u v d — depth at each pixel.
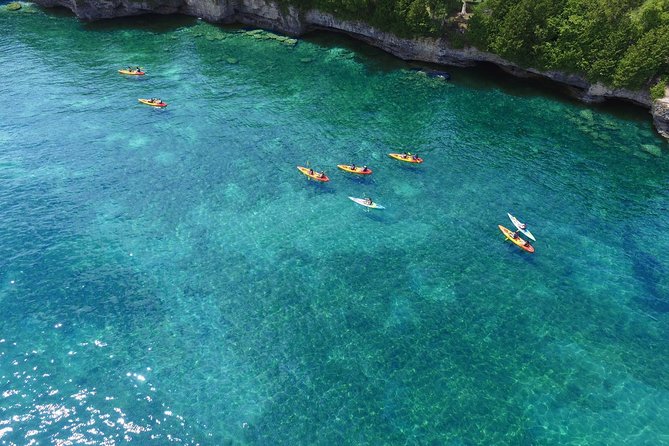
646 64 56.06
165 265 39.84
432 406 31.30
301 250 41.66
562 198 48.41
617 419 31.05
